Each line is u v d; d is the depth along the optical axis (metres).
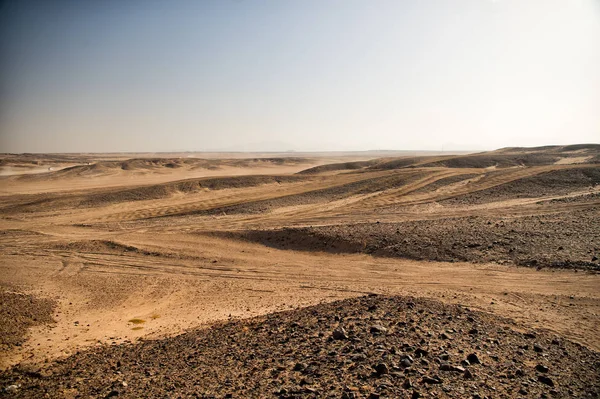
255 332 10.16
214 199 49.25
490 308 12.83
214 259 22.36
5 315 13.51
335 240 23.44
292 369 7.16
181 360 8.48
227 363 7.90
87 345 11.36
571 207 28.38
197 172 105.00
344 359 7.29
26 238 29.34
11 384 7.81
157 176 91.88
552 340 9.39
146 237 27.64
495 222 24.56
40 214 41.56
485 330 9.54
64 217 40.03
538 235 20.14
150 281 19.34
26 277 19.98
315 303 15.06
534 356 8.02
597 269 15.38
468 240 20.84
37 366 9.06
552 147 100.19
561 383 6.66
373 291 16.19
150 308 15.80
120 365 8.53
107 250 24.75
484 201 35.56
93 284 18.94
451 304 12.52
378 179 51.88
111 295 17.42
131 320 14.26
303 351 8.07
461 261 18.73
